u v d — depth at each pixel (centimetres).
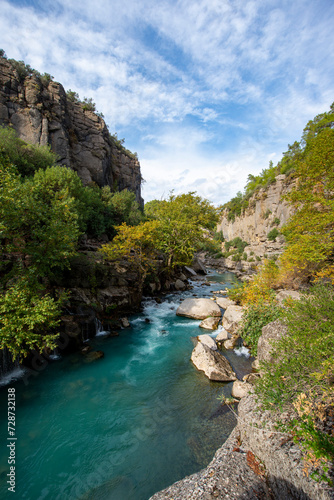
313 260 1370
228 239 8081
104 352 1192
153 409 785
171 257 2666
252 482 419
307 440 378
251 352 1115
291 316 630
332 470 334
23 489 535
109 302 1609
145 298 2152
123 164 5853
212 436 661
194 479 461
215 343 1184
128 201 4069
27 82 3425
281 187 5312
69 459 608
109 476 561
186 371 1012
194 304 1780
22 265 1066
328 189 1446
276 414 494
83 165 4188
